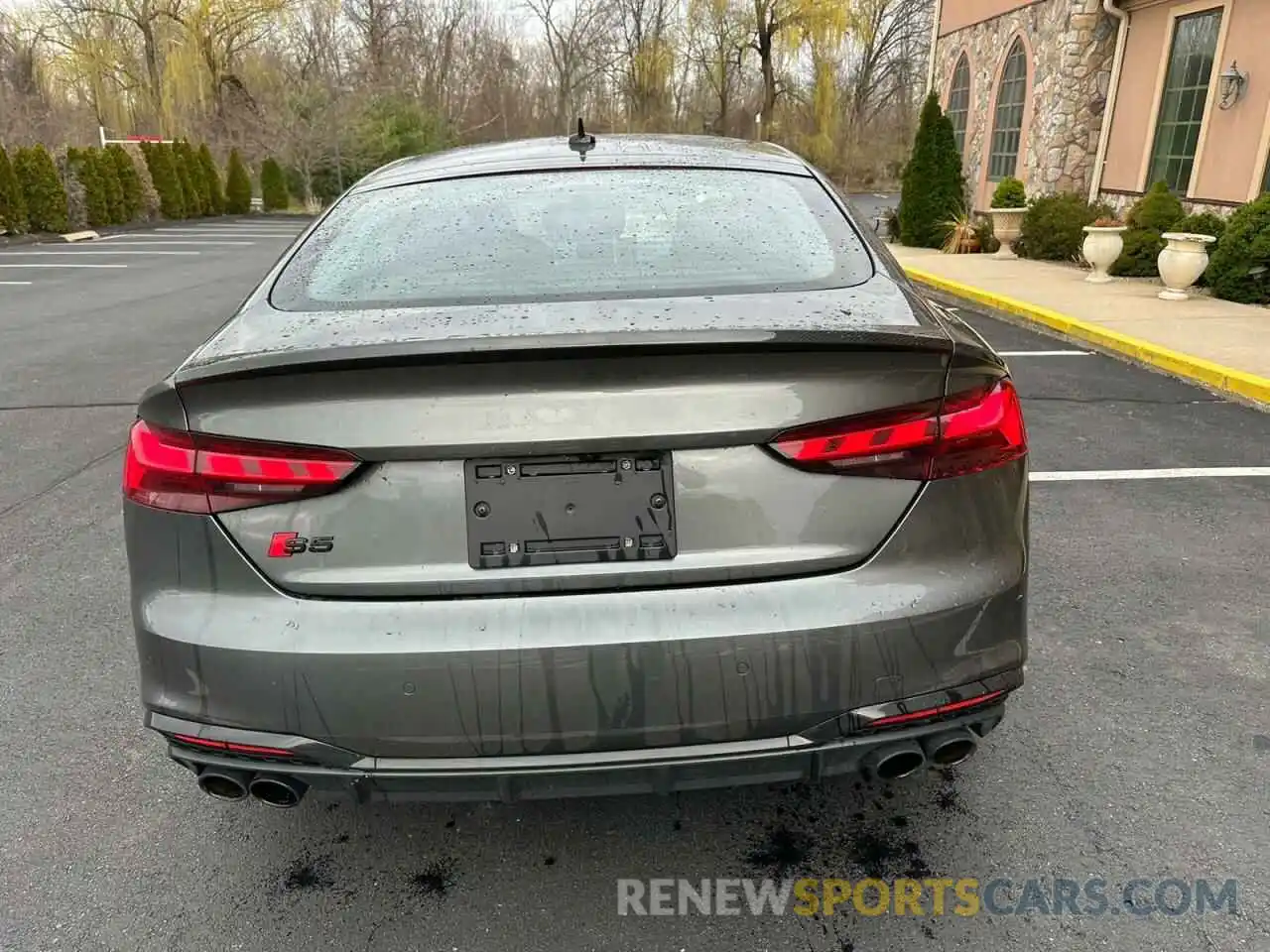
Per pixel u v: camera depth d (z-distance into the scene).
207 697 1.71
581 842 2.21
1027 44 13.19
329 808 2.34
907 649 1.70
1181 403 5.80
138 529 1.76
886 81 42.97
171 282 13.20
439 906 2.02
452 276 2.09
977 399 1.77
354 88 33.41
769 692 1.67
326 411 1.64
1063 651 2.97
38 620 3.31
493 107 39.47
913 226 14.24
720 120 37.06
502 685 1.64
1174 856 2.11
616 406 1.63
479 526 1.67
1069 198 11.80
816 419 1.66
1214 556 3.64
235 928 1.97
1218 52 9.80
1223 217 9.82
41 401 6.41
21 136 27.41
